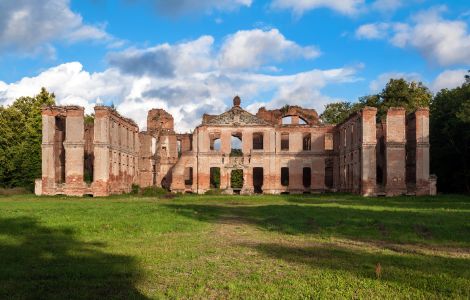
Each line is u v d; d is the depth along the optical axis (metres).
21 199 47.72
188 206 37.22
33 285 11.25
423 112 55.50
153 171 74.44
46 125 56.00
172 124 80.00
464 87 61.59
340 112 94.88
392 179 55.44
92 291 10.84
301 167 71.56
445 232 20.12
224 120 72.19
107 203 40.53
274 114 78.50
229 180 71.19
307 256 15.16
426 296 10.41
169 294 10.59
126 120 65.56
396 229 21.34
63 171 60.66
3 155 63.38
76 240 18.14
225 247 16.92
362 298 10.27
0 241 17.56
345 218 26.05
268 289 10.97
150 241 18.25
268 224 24.34
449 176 63.31
